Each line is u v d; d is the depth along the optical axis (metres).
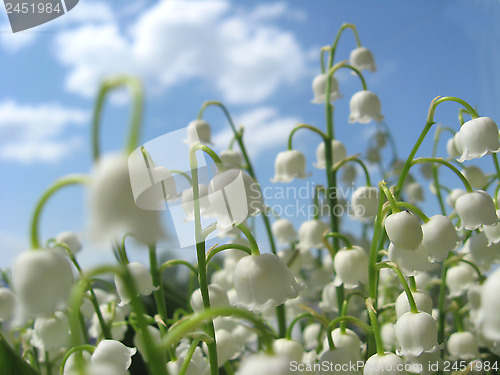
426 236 0.06
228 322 0.09
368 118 0.10
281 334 0.09
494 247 0.07
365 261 0.07
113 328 0.08
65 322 0.07
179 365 0.06
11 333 0.08
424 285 0.09
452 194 0.09
